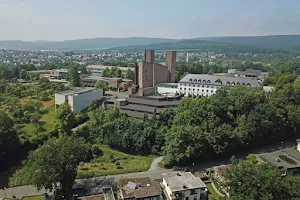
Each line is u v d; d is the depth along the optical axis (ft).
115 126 333.62
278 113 332.60
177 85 531.91
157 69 541.75
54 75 649.20
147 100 425.28
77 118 374.02
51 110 409.49
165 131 324.19
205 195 221.25
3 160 279.28
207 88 506.48
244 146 312.50
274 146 333.21
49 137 322.96
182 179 229.45
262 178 182.60
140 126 331.16
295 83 467.11
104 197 211.20
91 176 261.85
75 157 229.66
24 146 303.89
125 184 224.74
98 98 466.70
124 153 317.01
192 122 321.11
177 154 274.57
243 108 342.03
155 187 221.25
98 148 310.24
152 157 308.19
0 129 278.05
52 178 210.38
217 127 309.63
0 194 234.58
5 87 477.36
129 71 635.25
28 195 232.12
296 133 361.51
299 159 256.73
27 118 366.63
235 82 487.20
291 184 189.06
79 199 209.05
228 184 199.62
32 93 471.21
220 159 298.15
